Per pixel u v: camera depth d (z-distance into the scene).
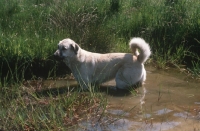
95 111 5.01
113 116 4.89
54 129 4.67
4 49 5.98
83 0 7.56
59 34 6.41
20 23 6.90
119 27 6.97
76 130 4.65
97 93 5.37
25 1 8.09
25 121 4.79
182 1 7.27
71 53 5.47
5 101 5.20
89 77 5.62
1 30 6.58
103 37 6.42
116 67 5.59
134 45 5.53
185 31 6.61
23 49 6.02
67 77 5.95
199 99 5.23
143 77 5.63
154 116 4.87
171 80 5.81
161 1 7.77
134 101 5.24
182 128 4.62
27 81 5.80
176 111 4.96
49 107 5.07
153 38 6.75
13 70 5.89
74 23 6.58
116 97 5.36
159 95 5.35
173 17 6.85
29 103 5.20
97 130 4.64
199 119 4.78
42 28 6.71
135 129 4.62
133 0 8.09
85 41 6.36
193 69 6.07
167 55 6.46
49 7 7.47
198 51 6.46
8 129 4.70
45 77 5.93
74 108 5.09
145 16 7.05
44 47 6.11
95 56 5.66
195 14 6.86
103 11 7.28
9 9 7.47
